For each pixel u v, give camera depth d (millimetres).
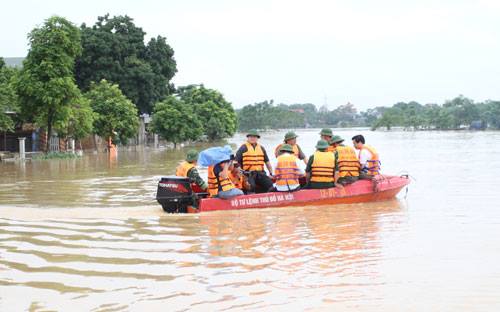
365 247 7906
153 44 64688
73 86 36000
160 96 63781
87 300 5672
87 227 9633
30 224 9977
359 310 5336
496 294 5773
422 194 14180
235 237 8672
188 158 11867
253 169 12344
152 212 11344
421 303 5520
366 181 12680
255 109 157625
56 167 26703
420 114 157750
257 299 5648
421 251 7641
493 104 136875
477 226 9539
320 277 6402
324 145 12312
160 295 5805
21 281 6340
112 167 26375
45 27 35312
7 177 20844
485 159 27938
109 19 63000
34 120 37125
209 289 5984
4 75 43844
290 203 11766
